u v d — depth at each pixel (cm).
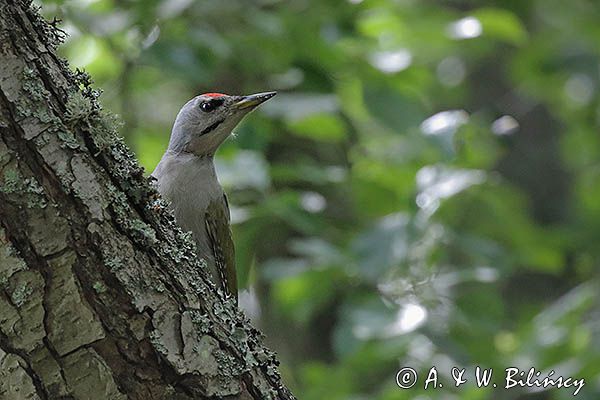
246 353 521
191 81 1140
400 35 1448
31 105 477
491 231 1349
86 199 482
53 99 485
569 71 1725
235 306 541
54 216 474
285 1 1289
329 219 1234
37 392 471
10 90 475
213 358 505
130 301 485
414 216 1108
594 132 1798
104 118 498
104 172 492
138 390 482
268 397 524
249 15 1195
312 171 1145
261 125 1173
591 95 1788
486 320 1158
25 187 470
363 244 1093
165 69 1076
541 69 1741
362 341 1052
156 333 488
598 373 1188
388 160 1238
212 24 1226
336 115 1193
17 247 468
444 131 1108
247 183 1076
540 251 1341
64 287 473
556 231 1488
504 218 1330
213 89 1327
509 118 1271
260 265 1287
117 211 490
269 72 1224
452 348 1070
